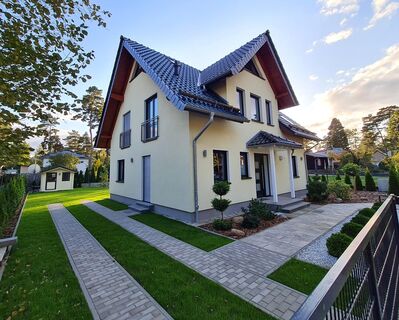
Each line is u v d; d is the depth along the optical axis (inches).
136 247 198.8
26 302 116.9
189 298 118.0
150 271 150.6
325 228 240.5
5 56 132.6
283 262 159.5
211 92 352.2
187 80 350.0
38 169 924.0
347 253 54.5
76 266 161.5
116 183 514.6
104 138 565.0
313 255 170.7
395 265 118.8
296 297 117.0
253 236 220.8
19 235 241.1
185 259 170.2
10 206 331.9
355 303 56.0
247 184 360.2
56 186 922.7
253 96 413.1
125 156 473.7
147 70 321.4
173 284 132.7
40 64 142.6
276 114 467.8
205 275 143.7
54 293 125.3
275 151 441.4
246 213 274.7
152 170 367.9
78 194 700.0
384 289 88.0
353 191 552.4
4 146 152.3
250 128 387.2
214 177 317.7
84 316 105.9
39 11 139.8
